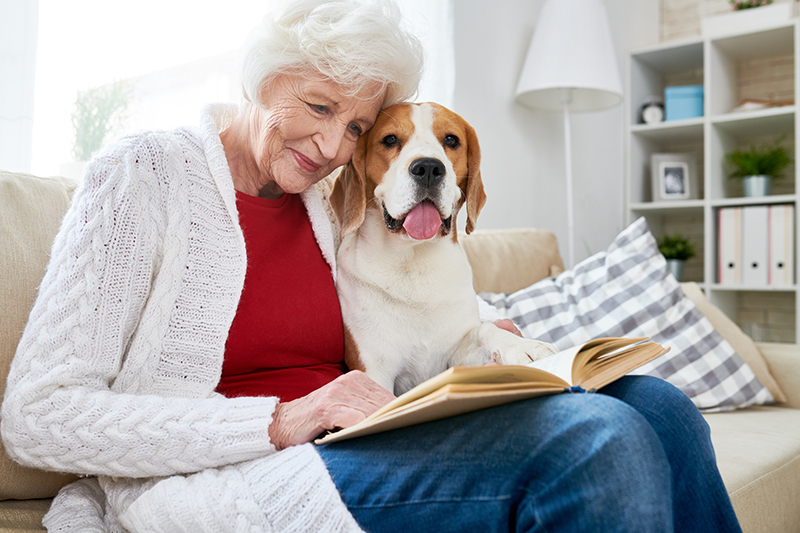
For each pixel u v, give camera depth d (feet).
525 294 5.88
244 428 2.45
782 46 11.48
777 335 12.00
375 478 2.14
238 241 2.95
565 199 10.39
